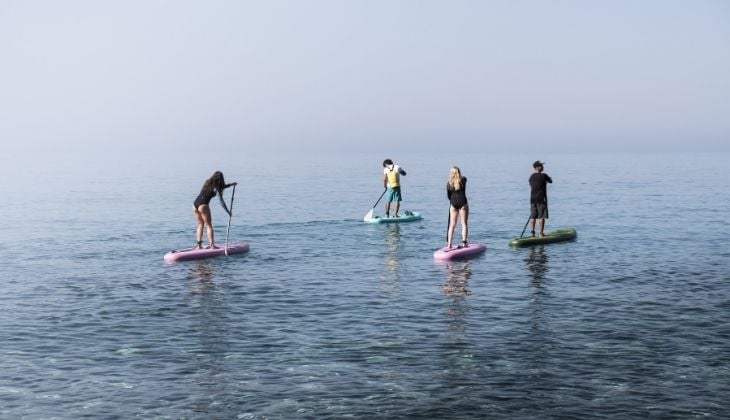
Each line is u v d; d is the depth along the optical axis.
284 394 8.80
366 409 8.30
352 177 75.94
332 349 10.65
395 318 12.45
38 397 8.76
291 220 29.61
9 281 16.08
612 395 8.62
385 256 19.36
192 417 8.14
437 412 8.19
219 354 10.45
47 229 27.20
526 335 11.26
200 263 18.36
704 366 9.64
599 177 72.06
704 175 76.19
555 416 8.01
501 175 80.38
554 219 28.97
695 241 21.77
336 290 14.86
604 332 11.38
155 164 142.50
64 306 13.53
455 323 12.06
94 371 9.70
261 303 13.70
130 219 30.81
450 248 19.12
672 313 12.59
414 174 84.81
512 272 16.66
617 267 17.22
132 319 12.52
